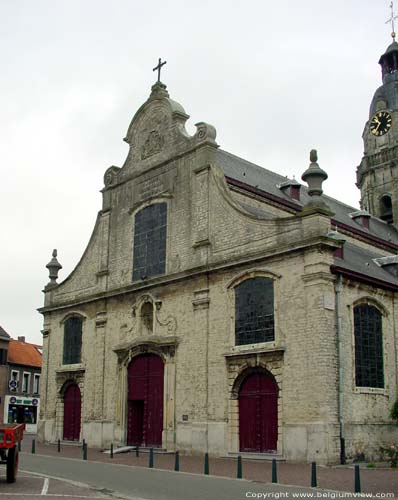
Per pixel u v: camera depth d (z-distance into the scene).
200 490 15.23
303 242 23.48
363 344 24.41
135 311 30.88
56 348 35.97
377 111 45.38
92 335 33.44
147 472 19.58
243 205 29.03
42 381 36.53
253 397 24.73
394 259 29.94
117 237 33.50
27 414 59.59
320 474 18.81
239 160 34.56
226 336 25.94
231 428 24.95
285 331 23.72
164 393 28.11
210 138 29.14
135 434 29.88
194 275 27.77
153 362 29.50
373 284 25.20
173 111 31.25
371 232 37.56
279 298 24.20
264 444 23.95
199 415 26.22
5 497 13.47
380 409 24.27
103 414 31.41
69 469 20.36
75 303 34.84
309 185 24.42
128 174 33.66
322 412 21.95
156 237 30.80
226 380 25.52
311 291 23.08
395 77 45.47
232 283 26.19
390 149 44.03
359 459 22.64
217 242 27.48
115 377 31.25
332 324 22.92
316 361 22.45
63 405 34.94
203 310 27.09
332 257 23.61
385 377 25.08
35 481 16.77
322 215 23.75
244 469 20.38
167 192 30.53
